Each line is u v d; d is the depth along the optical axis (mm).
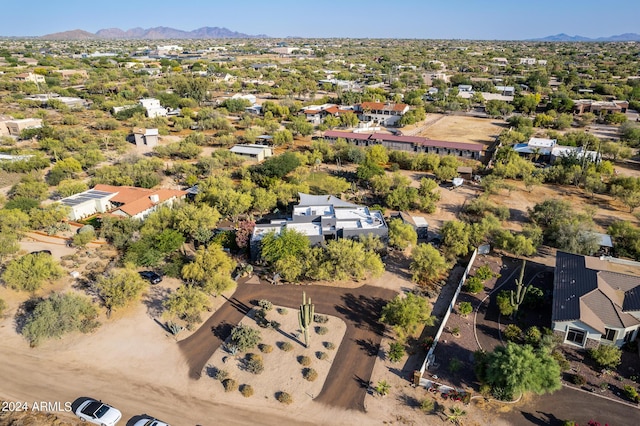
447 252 64625
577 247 63406
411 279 59438
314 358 44906
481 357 42719
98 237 70812
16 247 62344
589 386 40906
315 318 50875
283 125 152375
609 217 78812
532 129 140250
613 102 175375
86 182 95375
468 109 184500
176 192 84562
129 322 50281
